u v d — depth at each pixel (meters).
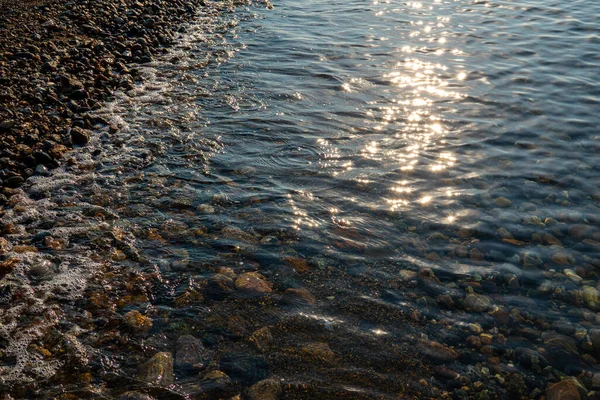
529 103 3.57
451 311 2.34
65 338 2.23
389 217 2.74
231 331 2.26
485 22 5.20
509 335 2.26
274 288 2.41
